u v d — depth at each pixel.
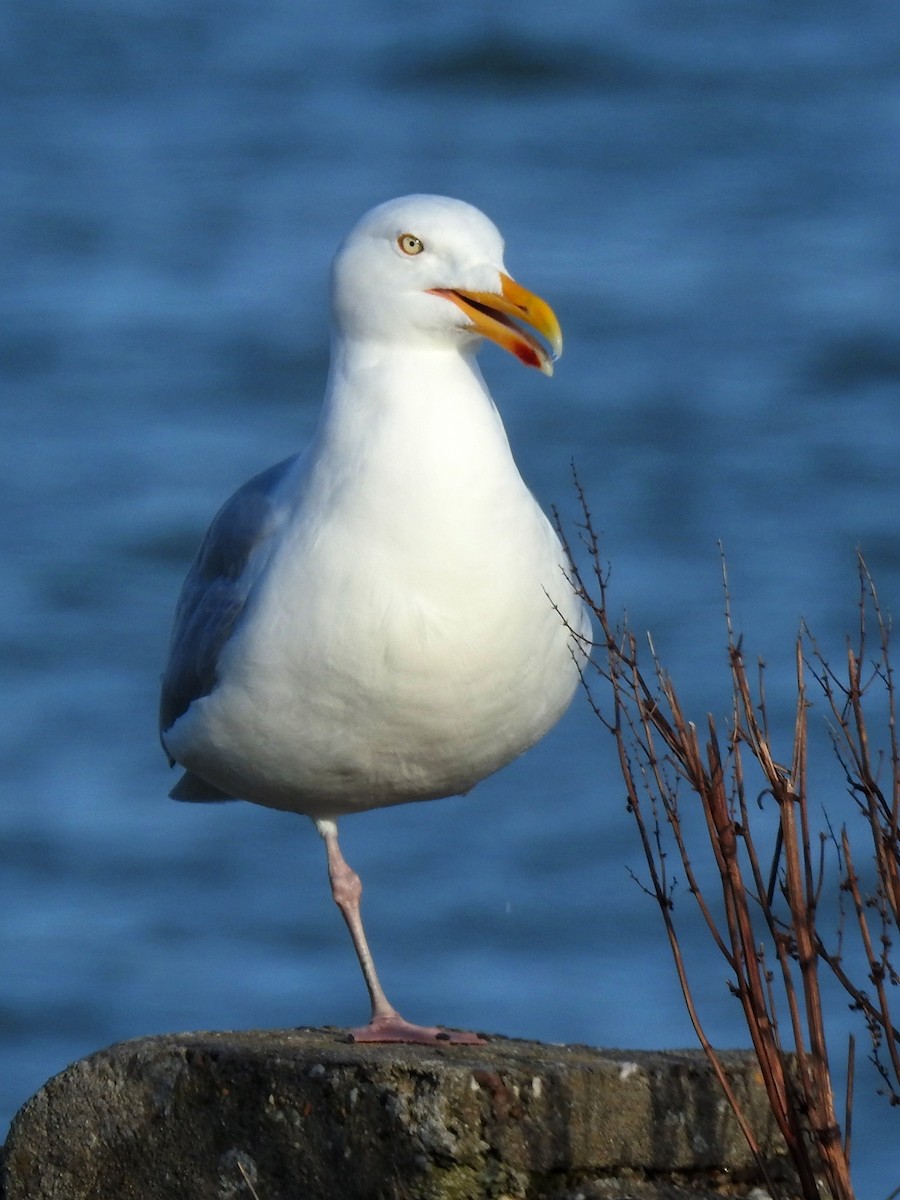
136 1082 10.72
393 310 10.87
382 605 10.73
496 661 10.89
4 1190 11.02
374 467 10.77
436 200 11.04
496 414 11.20
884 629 11.16
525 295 10.75
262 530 11.41
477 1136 10.04
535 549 11.00
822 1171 10.69
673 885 12.29
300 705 11.05
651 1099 10.52
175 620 12.52
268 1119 10.34
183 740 11.86
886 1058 20.05
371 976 11.80
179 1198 10.55
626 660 10.13
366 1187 10.09
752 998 9.61
